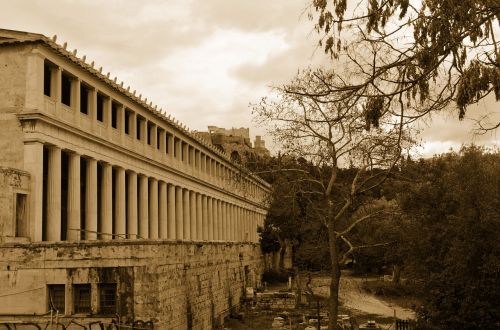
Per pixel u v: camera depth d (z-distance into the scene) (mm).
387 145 27938
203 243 47719
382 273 92438
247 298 63156
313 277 72562
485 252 34125
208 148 85750
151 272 34562
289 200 36000
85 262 34406
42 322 33562
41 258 34688
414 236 39750
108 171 53375
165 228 67688
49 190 43938
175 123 70812
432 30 13492
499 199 35594
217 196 91312
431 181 41281
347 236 45312
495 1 12891
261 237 94438
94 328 33438
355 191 31125
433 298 34688
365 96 14898
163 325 35312
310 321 51625
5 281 34719
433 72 14211
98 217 56906
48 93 46938
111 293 34344
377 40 14312
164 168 67562
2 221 37812
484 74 12906
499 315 33031
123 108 57469
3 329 33625
